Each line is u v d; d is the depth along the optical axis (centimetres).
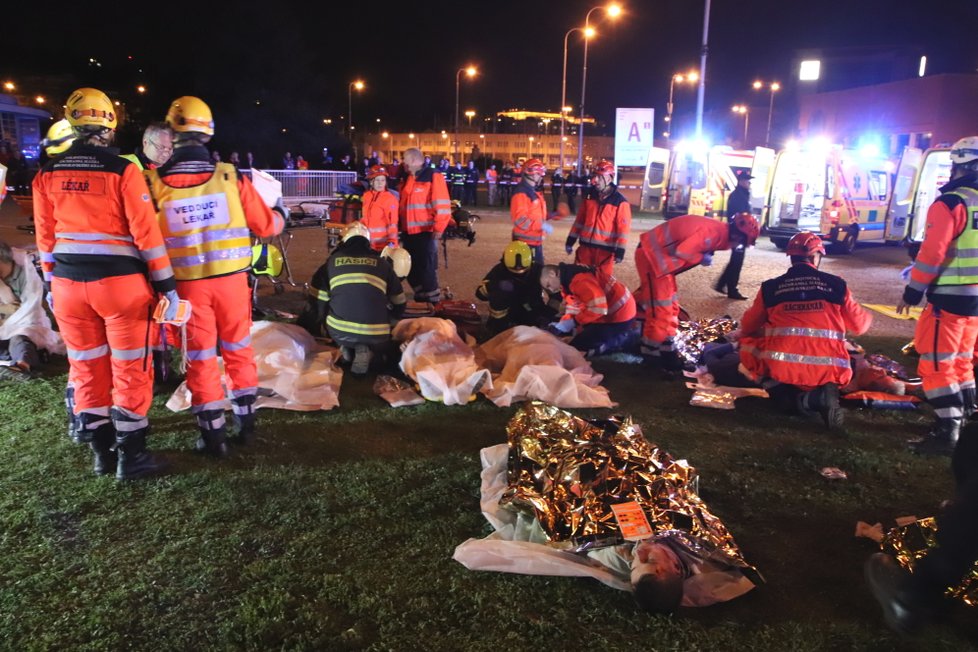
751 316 543
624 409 543
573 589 307
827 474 427
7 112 3162
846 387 574
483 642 273
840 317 512
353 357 604
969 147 454
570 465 355
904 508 395
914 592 234
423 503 378
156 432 465
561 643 274
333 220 993
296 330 607
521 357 578
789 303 517
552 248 1556
